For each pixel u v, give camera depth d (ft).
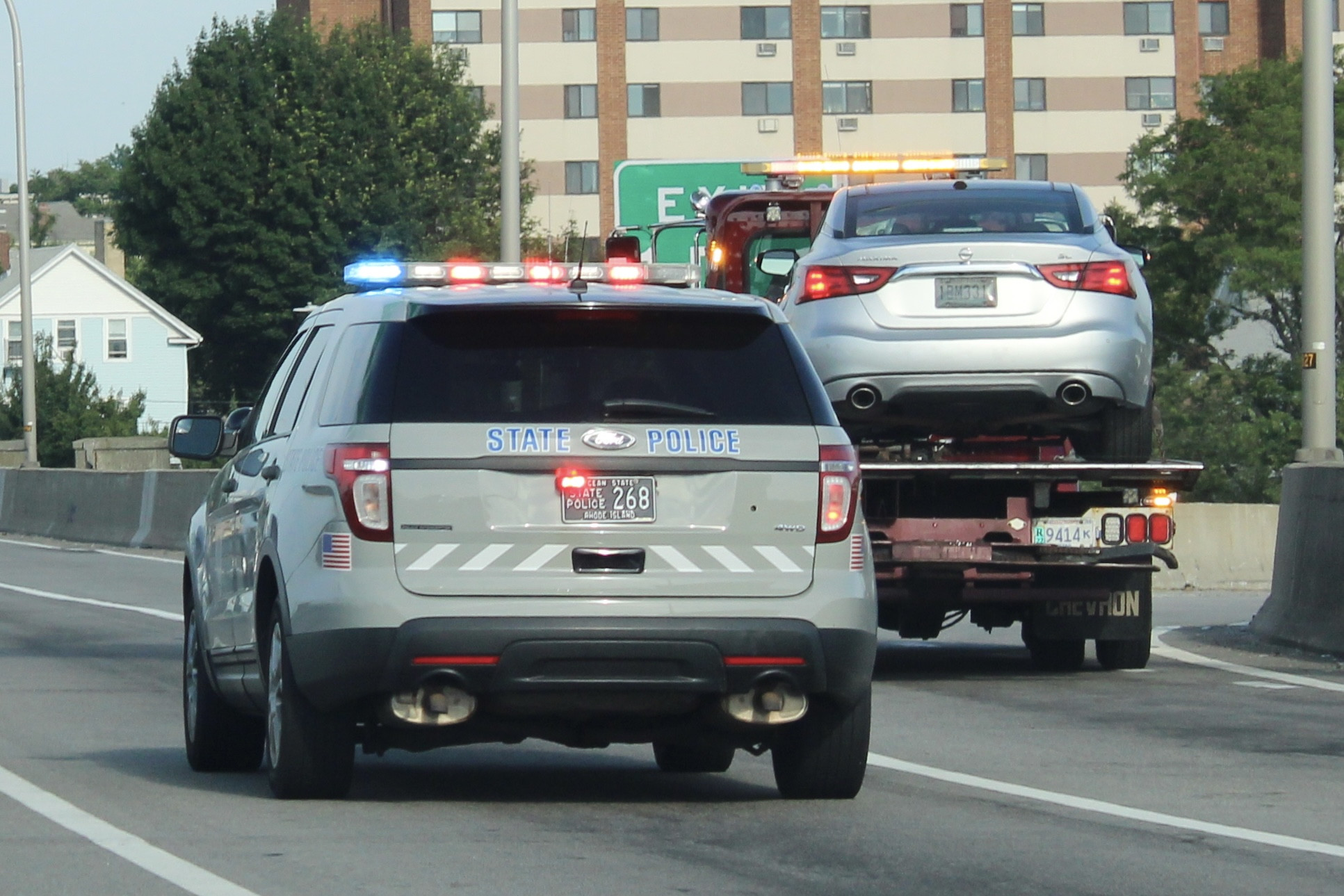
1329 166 151.94
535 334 66.13
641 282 77.25
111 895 54.03
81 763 81.56
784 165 156.15
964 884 56.18
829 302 107.45
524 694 63.87
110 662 123.95
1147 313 108.37
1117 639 114.83
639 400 65.26
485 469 64.28
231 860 59.16
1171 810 69.62
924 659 127.65
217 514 79.97
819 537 65.67
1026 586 111.34
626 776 79.41
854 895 54.60
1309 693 106.83
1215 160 534.78
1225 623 149.69
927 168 155.33
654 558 64.49
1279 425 508.53
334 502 64.80
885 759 82.53
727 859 59.77
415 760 84.23
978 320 105.60
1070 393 105.40
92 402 542.16
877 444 110.93
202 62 632.79
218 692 78.23
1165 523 110.63
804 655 64.69
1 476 324.80
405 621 63.57
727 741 67.77
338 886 55.31
